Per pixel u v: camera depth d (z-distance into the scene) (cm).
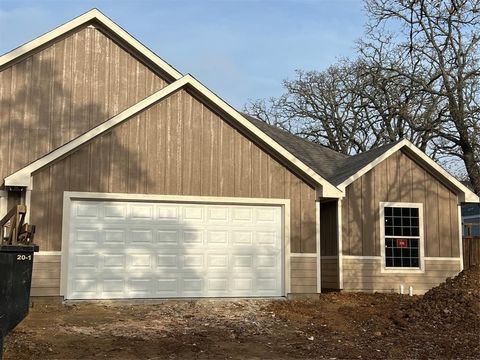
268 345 918
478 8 2814
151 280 1321
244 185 1403
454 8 2878
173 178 1352
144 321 1090
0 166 1430
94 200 1296
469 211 4016
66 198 1266
